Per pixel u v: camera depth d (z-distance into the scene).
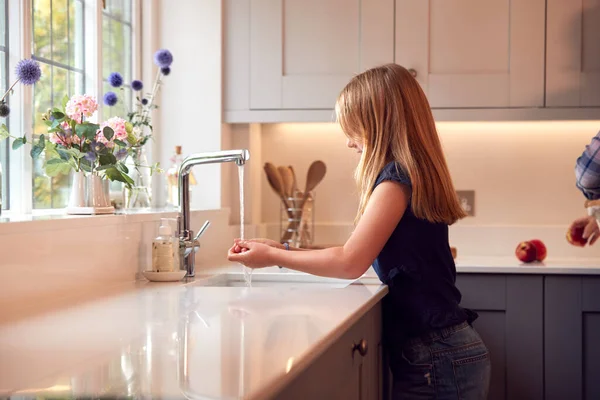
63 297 1.68
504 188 3.26
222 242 2.88
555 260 2.98
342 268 1.75
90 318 1.37
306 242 3.13
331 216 3.37
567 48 2.86
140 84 2.60
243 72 3.03
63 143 1.98
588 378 2.69
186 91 3.05
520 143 3.25
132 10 2.97
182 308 1.50
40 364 0.99
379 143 1.85
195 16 3.04
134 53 2.98
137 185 2.55
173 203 2.80
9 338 1.17
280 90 3.00
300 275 2.23
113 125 2.11
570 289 2.69
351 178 3.36
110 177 2.02
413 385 1.85
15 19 2.09
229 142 3.15
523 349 2.71
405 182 1.77
